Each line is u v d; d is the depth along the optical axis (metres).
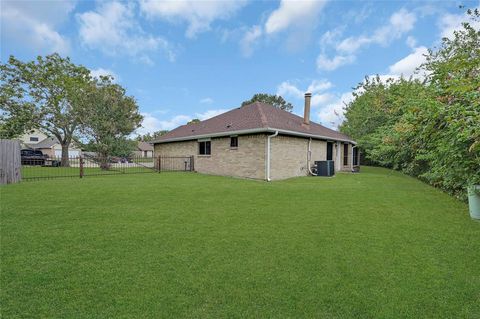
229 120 15.33
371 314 2.29
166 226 4.63
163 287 2.67
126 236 4.11
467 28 10.41
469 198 5.29
